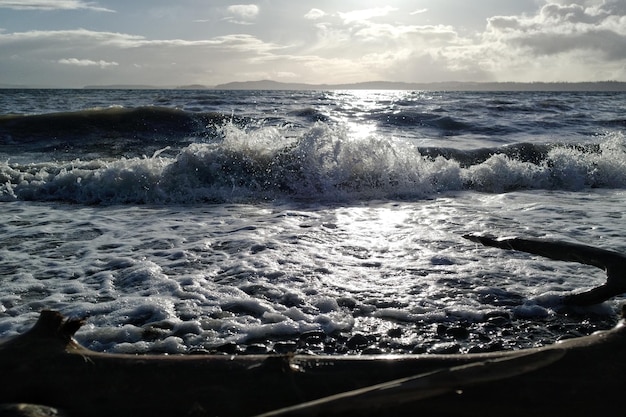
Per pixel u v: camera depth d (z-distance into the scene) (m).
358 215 6.23
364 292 3.79
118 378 2.07
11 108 20.16
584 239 5.07
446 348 2.97
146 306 3.47
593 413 1.87
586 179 8.63
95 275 4.08
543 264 4.41
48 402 2.01
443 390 1.85
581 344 2.14
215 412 1.96
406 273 4.18
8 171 7.67
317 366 2.12
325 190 7.61
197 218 6.04
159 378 2.07
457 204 6.93
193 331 3.14
